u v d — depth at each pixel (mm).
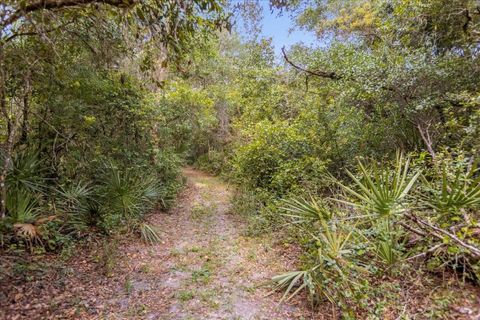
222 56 14445
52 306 2818
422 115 5488
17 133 4965
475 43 5141
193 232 6074
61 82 5043
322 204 4438
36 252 3686
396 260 3189
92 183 5688
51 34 4262
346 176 6680
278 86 9258
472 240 2863
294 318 2910
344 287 2855
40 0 3275
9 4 3279
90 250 4309
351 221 3783
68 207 4734
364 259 3412
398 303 2822
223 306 3154
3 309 2607
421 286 2998
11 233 3654
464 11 5043
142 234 5215
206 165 16797
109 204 5281
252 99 10211
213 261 4445
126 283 3549
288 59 6883
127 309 3020
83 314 2818
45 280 3229
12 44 4059
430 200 3375
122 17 3871
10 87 4586
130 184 5758
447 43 5867
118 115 6938
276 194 7055
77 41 5020
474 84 5004
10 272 3105
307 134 7570
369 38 7645
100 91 6039
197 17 3924
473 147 4090
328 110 7332
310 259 3662
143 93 7691
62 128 5570
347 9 9703
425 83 5176
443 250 3080
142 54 5504
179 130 10883
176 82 10203
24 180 4141
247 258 4547
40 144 5332
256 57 10047
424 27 5871
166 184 8586
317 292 3090
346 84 5859
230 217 7312
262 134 8039
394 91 5426
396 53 5727
